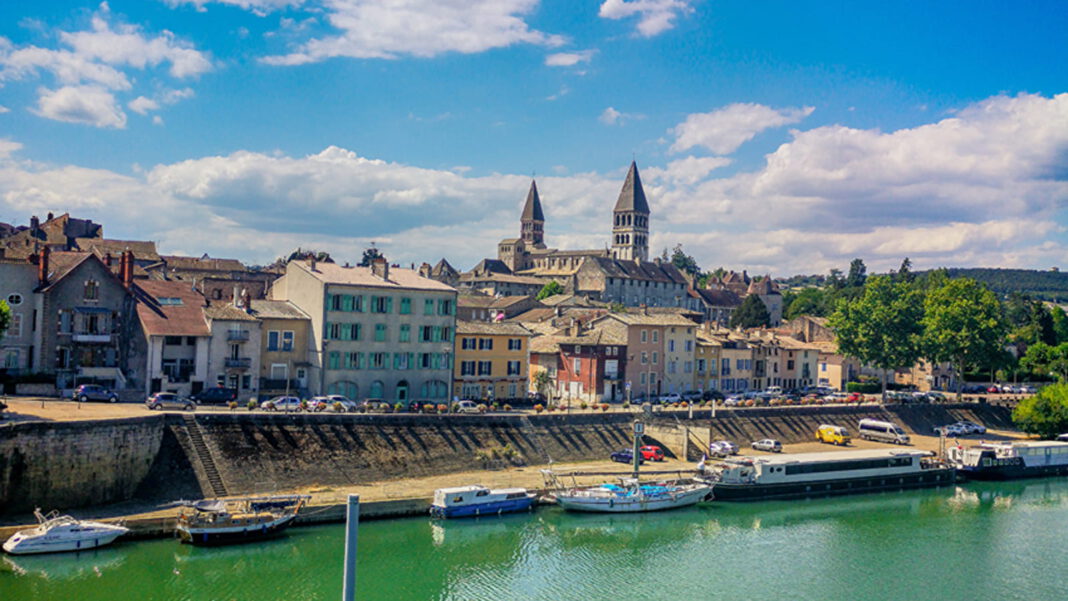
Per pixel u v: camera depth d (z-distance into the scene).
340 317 93.50
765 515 80.62
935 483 98.38
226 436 70.50
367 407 84.12
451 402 98.44
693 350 130.25
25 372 81.25
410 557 62.06
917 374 164.50
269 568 57.75
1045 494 95.25
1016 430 132.38
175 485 66.25
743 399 121.69
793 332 173.62
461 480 78.56
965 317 135.00
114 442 63.66
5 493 58.00
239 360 88.94
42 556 55.75
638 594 58.28
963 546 72.69
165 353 85.50
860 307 134.75
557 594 57.53
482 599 55.97
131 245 151.12
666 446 95.88
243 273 157.38
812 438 112.69
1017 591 61.94
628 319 122.12
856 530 76.56
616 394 117.00
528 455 87.06
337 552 61.50
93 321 85.44
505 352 110.50
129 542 59.56
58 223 156.88
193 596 52.62
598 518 75.56
